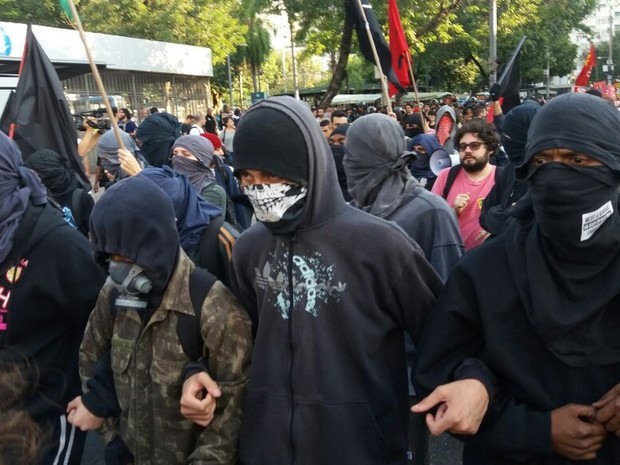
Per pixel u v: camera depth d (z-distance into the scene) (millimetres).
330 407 1978
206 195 4449
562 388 1806
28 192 2574
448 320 1966
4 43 14766
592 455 1746
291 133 1919
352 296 2008
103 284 2617
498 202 4121
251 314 2238
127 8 27484
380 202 3207
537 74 43469
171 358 2178
